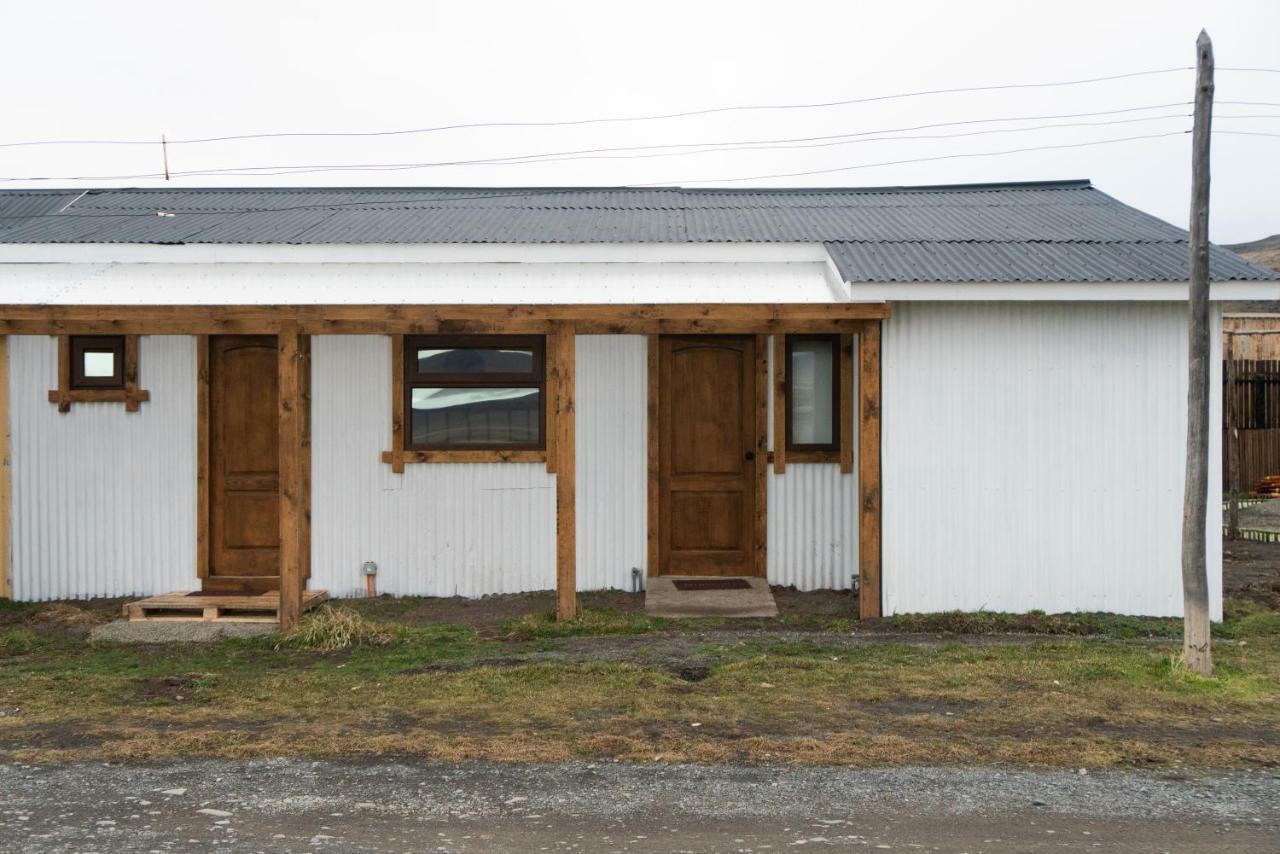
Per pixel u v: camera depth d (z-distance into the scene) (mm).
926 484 9891
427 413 11195
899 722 6785
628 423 11203
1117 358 9953
